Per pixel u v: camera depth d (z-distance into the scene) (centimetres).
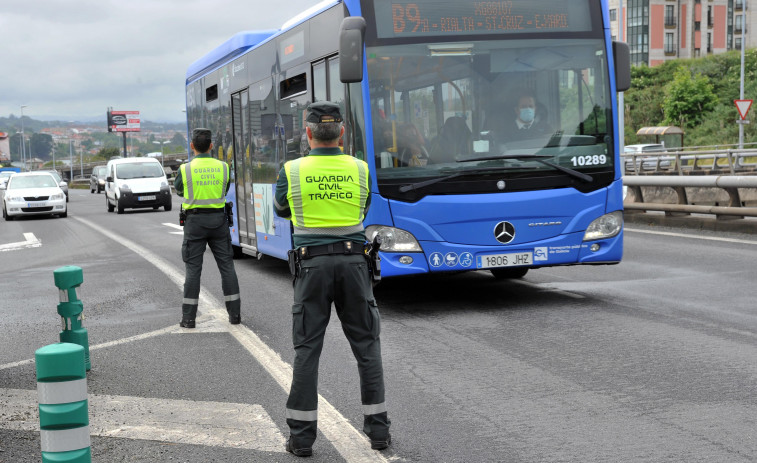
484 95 868
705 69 7138
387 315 876
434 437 485
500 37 876
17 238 2255
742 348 666
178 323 888
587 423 498
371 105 847
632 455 443
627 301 895
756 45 8938
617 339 716
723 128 6206
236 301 872
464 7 869
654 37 8750
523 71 877
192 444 489
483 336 753
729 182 1508
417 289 1040
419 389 589
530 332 762
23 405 586
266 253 1223
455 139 860
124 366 695
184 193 858
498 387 585
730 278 1022
